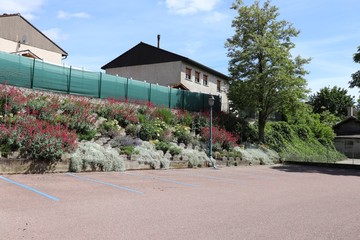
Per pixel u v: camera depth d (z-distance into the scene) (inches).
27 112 531.2
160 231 221.0
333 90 2669.8
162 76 1402.6
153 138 706.8
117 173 512.4
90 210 269.6
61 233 207.0
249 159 849.5
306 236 221.3
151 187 401.7
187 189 402.6
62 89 703.7
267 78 966.4
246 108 1069.8
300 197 381.1
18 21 1321.4
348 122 2000.5
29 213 249.6
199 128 877.2
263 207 312.3
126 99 803.4
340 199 378.9
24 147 440.1
